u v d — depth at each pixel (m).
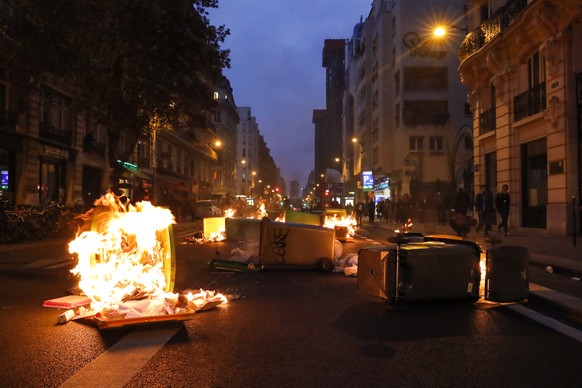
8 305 6.57
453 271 6.38
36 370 4.07
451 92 45.28
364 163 58.97
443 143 45.03
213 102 20.83
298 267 9.92
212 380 3.84
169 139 48.81
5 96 23.09
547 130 17.48
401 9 45.59
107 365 4.18
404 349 4.64
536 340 4.95
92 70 18.58
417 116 45.19
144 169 42.09
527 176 19.94
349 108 81.31
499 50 20.77
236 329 5.35
